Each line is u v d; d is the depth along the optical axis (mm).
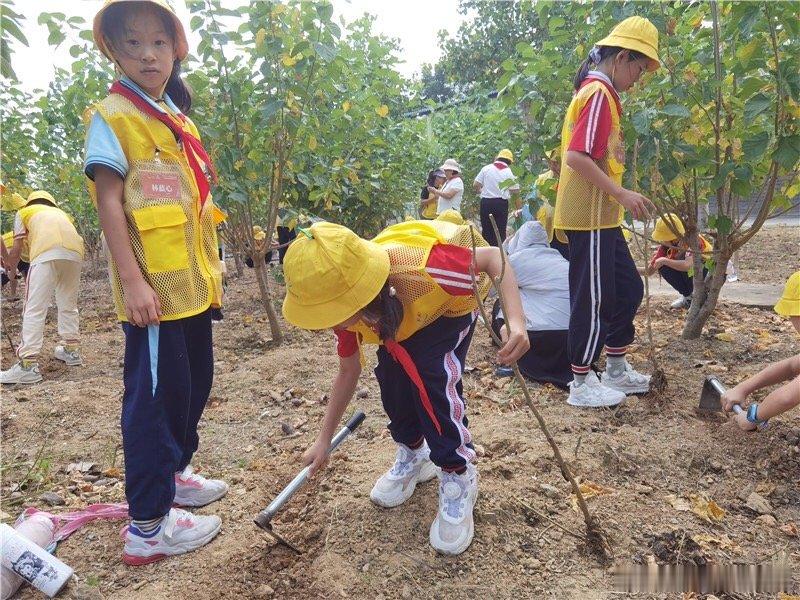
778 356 3941
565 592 1901
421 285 1896
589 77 3002
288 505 2520
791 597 1913
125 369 2117
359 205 7449
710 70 3922
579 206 3059
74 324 4859
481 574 1979
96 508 2453
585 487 2426
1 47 2801
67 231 4656
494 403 3447
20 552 1993
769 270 7355
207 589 2012
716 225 3900
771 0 3201
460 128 11953
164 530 2145
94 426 3486
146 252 2016
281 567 2143
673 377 3666
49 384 4352
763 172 3982
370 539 2164
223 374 4305
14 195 5922
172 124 2104
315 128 5059
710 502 2350
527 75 4148
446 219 2549
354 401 3600
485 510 2227
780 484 2521
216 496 2562
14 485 2785
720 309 5137
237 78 4715
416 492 2383
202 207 2211
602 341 3164
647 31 2930
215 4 4301
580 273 3131
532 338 3789
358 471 2643
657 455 2713
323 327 1746
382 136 7359
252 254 5035
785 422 2898
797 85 3285
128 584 2045
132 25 1980
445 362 2045
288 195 5926
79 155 7754
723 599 1907
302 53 4527
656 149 3391
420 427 2293
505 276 1993
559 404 3328
